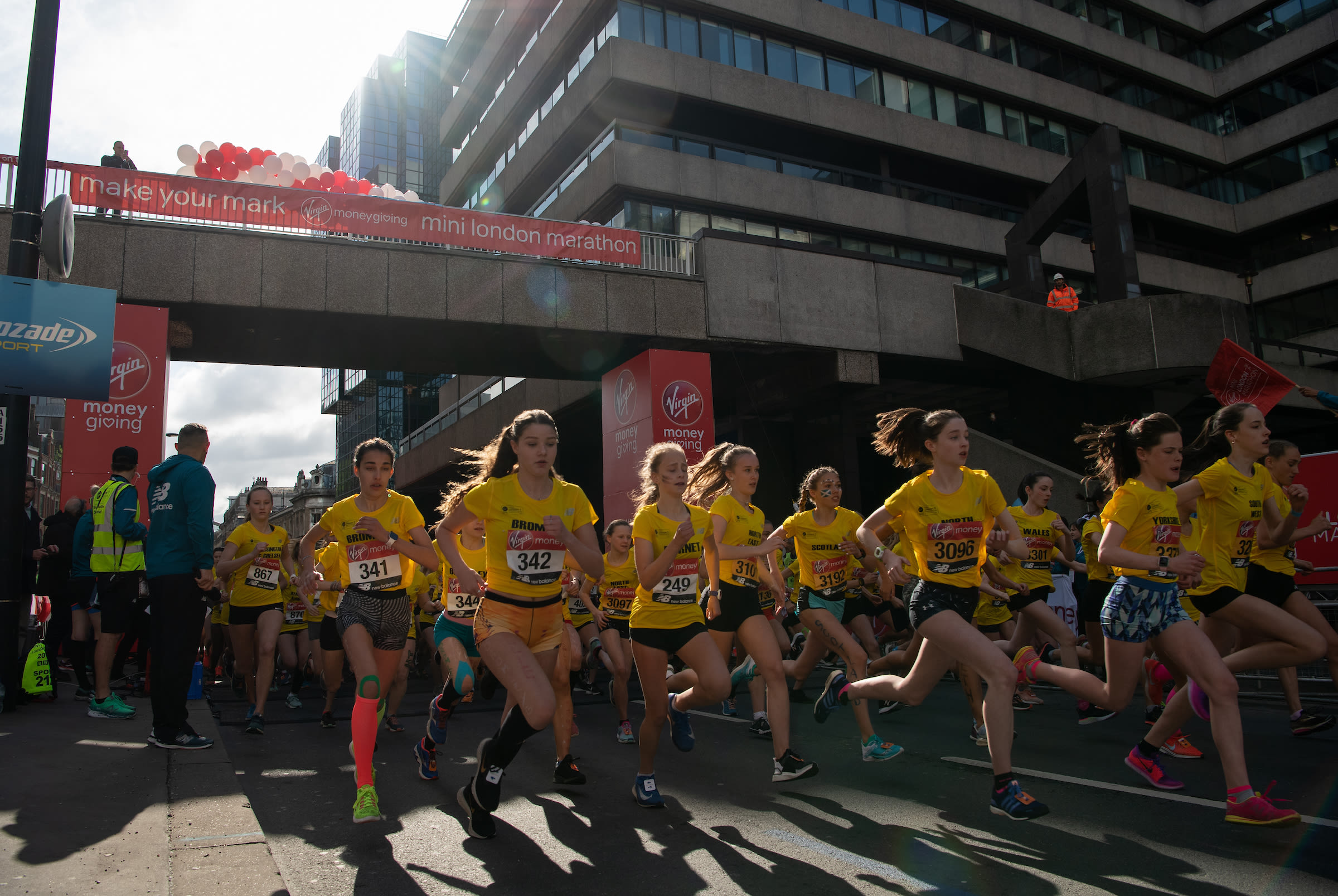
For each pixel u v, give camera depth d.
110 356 6.91
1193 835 3.96
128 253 15.96
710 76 26.36
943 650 4.55
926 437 4.64
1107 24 36.53
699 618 4.86
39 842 3.51
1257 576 5.88
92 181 15.68
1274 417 29.84
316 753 6.56
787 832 4.23
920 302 22.19
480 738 7.36
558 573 4.19
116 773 4.79
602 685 11.46
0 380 6.55
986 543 4.66
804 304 20.91
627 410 20.00
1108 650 4.60
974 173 31.33
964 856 3.78
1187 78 37.84
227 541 7.75
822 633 6.52
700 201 25.39
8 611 6.69
